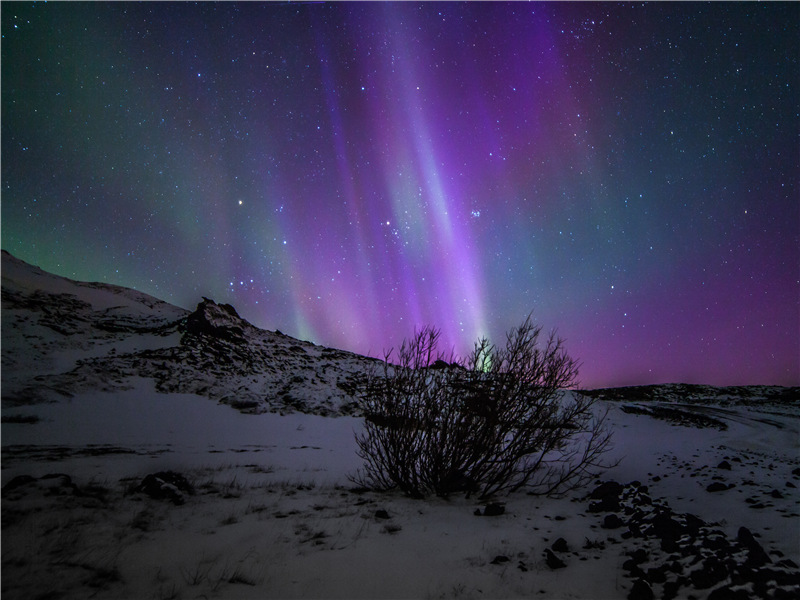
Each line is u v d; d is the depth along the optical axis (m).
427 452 8.02
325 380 23.30
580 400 9.08
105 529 5.11
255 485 7.92
